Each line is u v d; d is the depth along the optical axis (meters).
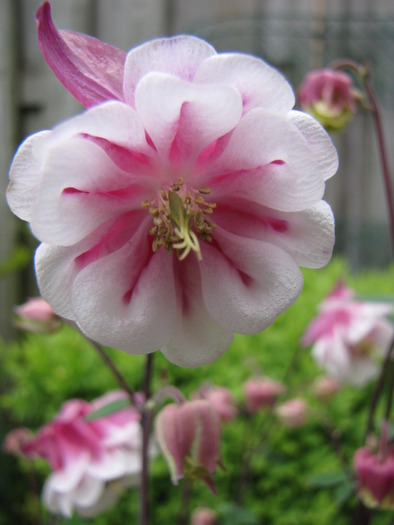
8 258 0.41
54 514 0.22
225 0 0.47
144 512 0.15
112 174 0.10
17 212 0.10
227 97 0.09
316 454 0.30
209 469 0.14
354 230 0.50
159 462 0.29
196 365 0.11
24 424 0.32
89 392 0.31
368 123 0.49
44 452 0.19
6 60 0.41
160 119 0.10
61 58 0.10
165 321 0.11
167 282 0.11
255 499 0.30
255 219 0.11
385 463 0.17
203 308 0.11
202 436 0.14
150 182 0.11
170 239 0.11
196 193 0.11
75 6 0.42
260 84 0.10
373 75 0.48
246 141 0.10
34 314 0.18
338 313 0.25
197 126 0.10
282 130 0.09
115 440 0.19
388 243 0.50
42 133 0.10
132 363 0.30
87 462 0.19
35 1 0.42
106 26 0.43
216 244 0.11
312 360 0.31
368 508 0.20
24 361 0.35
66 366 0.30
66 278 0.10
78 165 0.10
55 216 0.10
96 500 0.19
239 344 0.32
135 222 0.11
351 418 0.31
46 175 0.09
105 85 0.10
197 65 0.10
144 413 0.15
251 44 0.47
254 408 0.25
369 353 0.26
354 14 0.48
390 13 0.48
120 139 0.10
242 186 0.11
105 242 0.11
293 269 0.11
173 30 0.45
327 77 0.22
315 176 0.10
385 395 0.31
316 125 0.10
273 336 0.32
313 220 0.11
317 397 0.26
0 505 0.32
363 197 0.50
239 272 0.11
